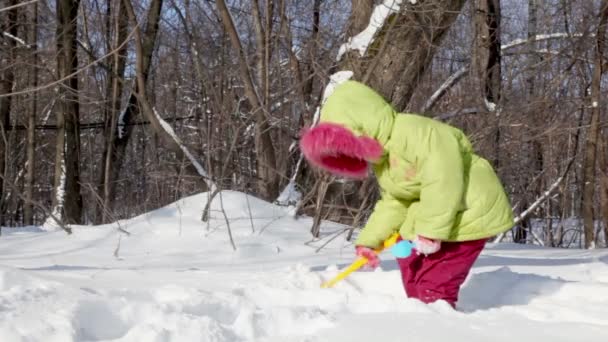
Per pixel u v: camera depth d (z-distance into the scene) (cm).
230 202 897
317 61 933
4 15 1340
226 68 1028
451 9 902
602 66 1367
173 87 1764
